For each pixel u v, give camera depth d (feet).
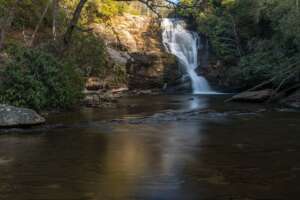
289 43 93.81
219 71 124.06
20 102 56.59
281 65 89.40
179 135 43.09
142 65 114.83
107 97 87.30
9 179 26.07
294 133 43.93
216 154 33.58
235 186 24.58
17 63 58.34
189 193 23.31
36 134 43.45
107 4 124.26
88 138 41.22
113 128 47.91
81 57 79.46
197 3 83.66
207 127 48.78
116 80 104.73
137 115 60.39
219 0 130.41
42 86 59.31
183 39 135.74
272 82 94.53
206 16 128.47
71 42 78.07
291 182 25.35
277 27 97.30
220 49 123.75
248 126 49.39
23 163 30.27
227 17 123.85
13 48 63.10
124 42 122.52
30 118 48.14
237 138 41.11
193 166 29.53
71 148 36.01
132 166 29.50
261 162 30.68
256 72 99.25
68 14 104.42
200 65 129.18
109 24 123.95
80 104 71.82
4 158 31.89
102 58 83.82
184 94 108.78
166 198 22.49
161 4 81.15
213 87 122.42
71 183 25.22
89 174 27.27
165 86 118.42
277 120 54.70
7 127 46.19
